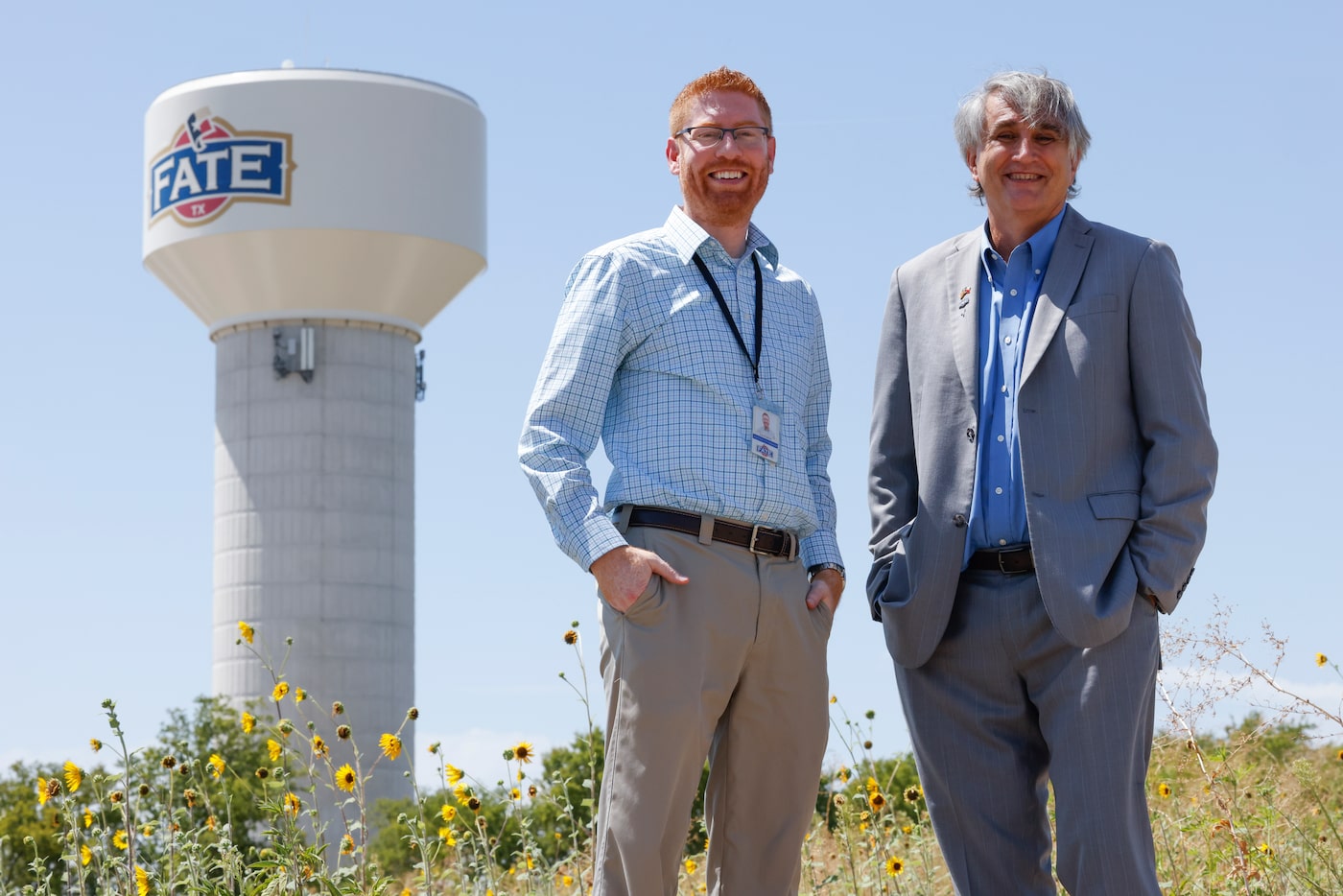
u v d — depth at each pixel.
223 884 4.68
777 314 4.00
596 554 3.58
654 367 3.83
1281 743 6.06
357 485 38.28
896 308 4.18
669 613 3.65
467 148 39.50
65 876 4.93
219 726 23.17
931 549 3.88
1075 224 3.93
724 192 3.90
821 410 4.20
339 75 38.31
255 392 38.44
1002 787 3.89
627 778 3.66
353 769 4.68
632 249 3.90
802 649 3.83
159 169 38.88
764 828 3.87
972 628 3.88
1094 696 3.62
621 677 3.67
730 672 3.72
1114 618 3.59
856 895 5.01
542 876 5.45
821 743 3.88
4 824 13.45
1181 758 5.40
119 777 4.68
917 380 4.04
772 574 3.79
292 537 37.81
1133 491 3.75
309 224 37.31
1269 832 4.98
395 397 39.09
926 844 5.49
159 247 38.62
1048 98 3.84
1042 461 3.74
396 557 38.72
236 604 37.91
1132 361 3.78
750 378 3.85
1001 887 3.90
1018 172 3.86
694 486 3.71
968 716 3.91
